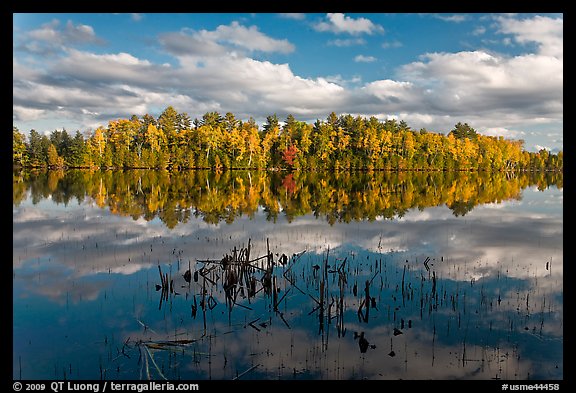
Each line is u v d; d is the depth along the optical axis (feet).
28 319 32.14
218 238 61.87
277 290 39.40
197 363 25.77
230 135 301.22
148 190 141.18
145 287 39.65
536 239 62.08
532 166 403.75
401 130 341.21
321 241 59.98
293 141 323.16
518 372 24.57
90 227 70.85
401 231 68.08
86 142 286.46
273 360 26.16
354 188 160.04
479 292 37.86
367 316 32.73
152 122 326.44
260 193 136.46
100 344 28.22
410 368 25.11
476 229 70.13
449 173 308.81
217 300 36.68
